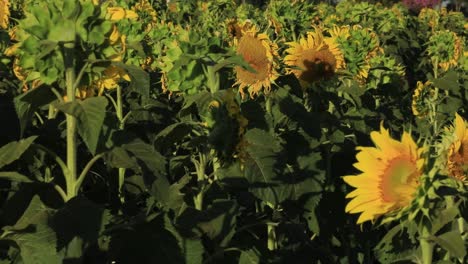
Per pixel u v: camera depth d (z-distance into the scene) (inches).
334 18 400.8
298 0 234.7
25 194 109.7
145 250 108.8
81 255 98.3
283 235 156.7
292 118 152.6
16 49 104.4
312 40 185.0
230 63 117.0
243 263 125.6
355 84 196.4
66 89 104.7
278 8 231.5
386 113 235.3
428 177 82.5
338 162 173.5
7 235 102.3
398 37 432.8
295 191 138.6
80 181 104.0
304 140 155.6
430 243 90.3
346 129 191.5
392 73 256.1
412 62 430.3
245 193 144.1
